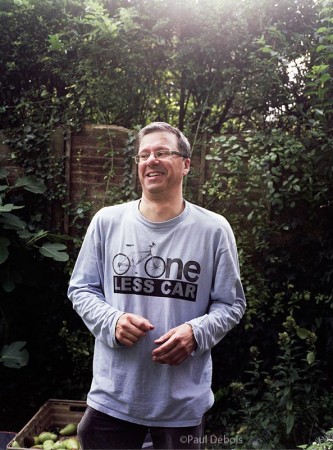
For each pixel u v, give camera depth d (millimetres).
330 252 2867
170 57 3240
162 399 1493
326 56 2844
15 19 3248
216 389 3082
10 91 3381
